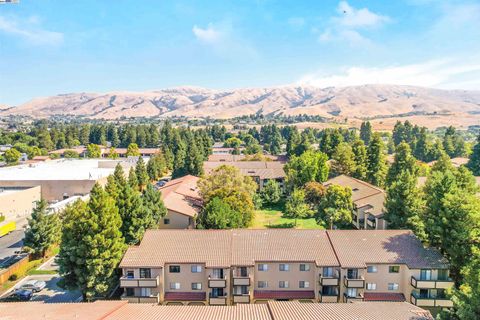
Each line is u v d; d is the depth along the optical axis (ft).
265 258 131.85
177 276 132.36
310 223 239.09
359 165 317.22
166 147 459.73
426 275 128.57
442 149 445.37
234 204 200.75
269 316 91.71
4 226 216.74
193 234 144.05
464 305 93.35
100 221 131.64
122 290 145.38
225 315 93.15
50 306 97.60
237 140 649.61
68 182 285.43
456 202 132.87
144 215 160.97
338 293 130.52
